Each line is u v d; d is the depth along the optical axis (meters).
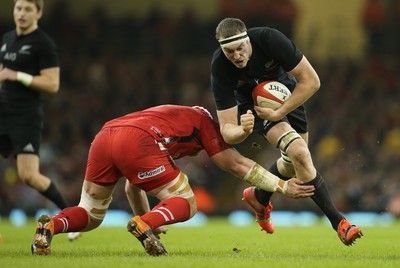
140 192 27.48
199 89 90.81
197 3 100.19
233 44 24.95
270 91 26.23
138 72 92.12
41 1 33.94
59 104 85.12
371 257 23.92
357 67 91.94
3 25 95.94
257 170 25.16
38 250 23.41
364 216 70.00
